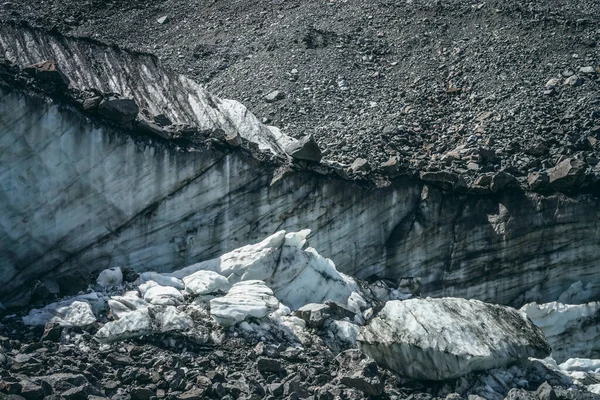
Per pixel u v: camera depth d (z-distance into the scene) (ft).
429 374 58.18
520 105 95.81
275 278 67.67
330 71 106.22
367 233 76.18
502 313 62.49
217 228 71.26
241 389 55.01
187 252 70.59
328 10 121.60
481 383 58.29
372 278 76.18
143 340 59.00
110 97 68.33
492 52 106.63
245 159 71.82
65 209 66.80
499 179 79.46
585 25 109.60
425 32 113.19
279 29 117.70
